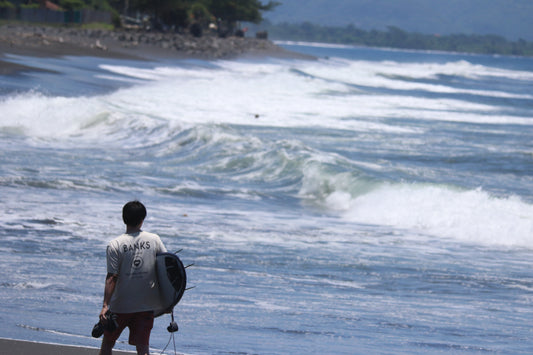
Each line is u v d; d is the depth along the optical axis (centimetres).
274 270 3722
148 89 14000
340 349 2327
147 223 4762
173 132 8619
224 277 3494
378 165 7831
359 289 3403
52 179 6047
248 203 5838
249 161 7381
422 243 4666
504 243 4753
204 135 8325
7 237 4112
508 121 13738
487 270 3950
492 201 5525
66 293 2923
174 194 5931
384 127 11506
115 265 1691
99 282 3155
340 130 10794
